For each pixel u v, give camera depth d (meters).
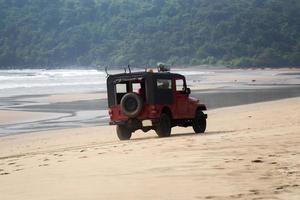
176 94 33.03
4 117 62.81
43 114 65.88
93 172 16.36
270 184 12.74
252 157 17.17
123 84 32.09
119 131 32.62
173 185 13.24
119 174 15.58
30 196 13.05
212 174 14.51
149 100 31.27
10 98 99.06
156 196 12.02
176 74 33.22
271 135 23.72
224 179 13.69
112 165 17.58
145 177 14.71
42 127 51.91
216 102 75.44
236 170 14.91
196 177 14.20
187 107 33.81
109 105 32.31
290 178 13.39
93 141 34.59
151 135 35.62
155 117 31.12
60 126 52.09
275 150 18.61
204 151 19.42
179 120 33.12
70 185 14.27
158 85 31.62
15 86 147.62
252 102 73.19
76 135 40.94
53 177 16.05
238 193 11.88
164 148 21.45
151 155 19.44
